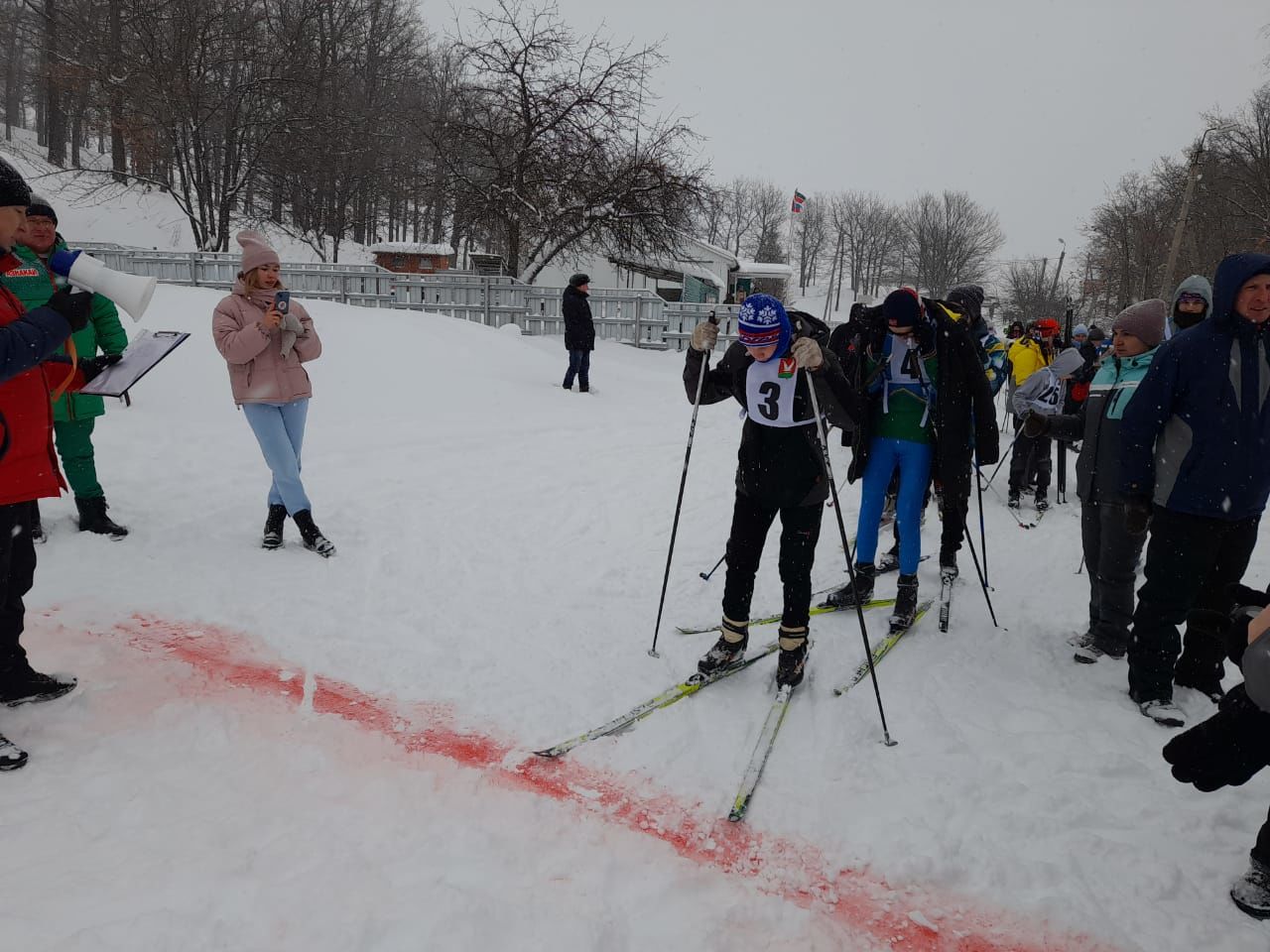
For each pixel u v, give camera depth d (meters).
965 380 3.83
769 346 2.98
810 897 2.24
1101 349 8.94
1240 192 31.17
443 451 7.17
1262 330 3.04
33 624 3.42
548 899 2.11
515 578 4.43
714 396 3.43
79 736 2.67
